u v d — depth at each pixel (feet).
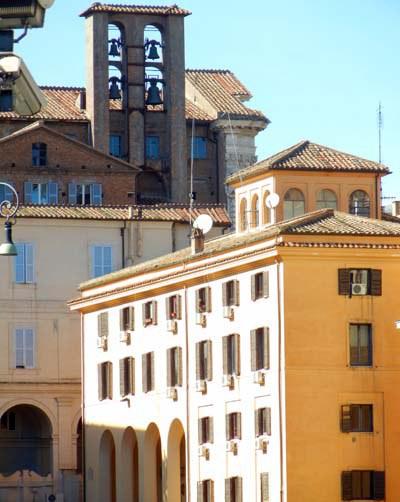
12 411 617.62
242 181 544.62
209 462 476.54
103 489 554.46
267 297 442.91
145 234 604.49
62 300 597.93
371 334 435.12
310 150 537.65
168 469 505.25
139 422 526.98
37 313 596.29
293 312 432.25
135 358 531.50
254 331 450.71
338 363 432.66
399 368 435.53
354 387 432.66
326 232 433.07
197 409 485.15
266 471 440.86
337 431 430.61
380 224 445.37
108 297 545.85
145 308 523.29
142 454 524.11
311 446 429.38
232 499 462.19
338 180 530.68
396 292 437.17
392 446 433.07
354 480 430.20
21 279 595.47
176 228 608.19
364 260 434.71
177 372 499.51
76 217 598.34
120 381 540.11
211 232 609.42
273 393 437.99
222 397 469.98
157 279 508.53
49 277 597.52
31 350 595.06
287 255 431.84
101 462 555.28
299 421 429.79
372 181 533.96
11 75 206.69
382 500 430.20
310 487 428.15
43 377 594.24
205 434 480.23
